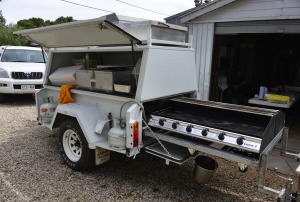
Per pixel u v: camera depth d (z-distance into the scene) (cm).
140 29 308
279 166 366
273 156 399
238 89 766
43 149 412
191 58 363
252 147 219
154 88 292
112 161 371
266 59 883
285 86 668
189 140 266
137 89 279
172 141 271
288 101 488
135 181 319
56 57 418
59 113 345
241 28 516
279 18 465
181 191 300
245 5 496
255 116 281
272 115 260
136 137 275
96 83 332
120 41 291
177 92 334
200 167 271
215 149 244
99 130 306
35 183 308
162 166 360
